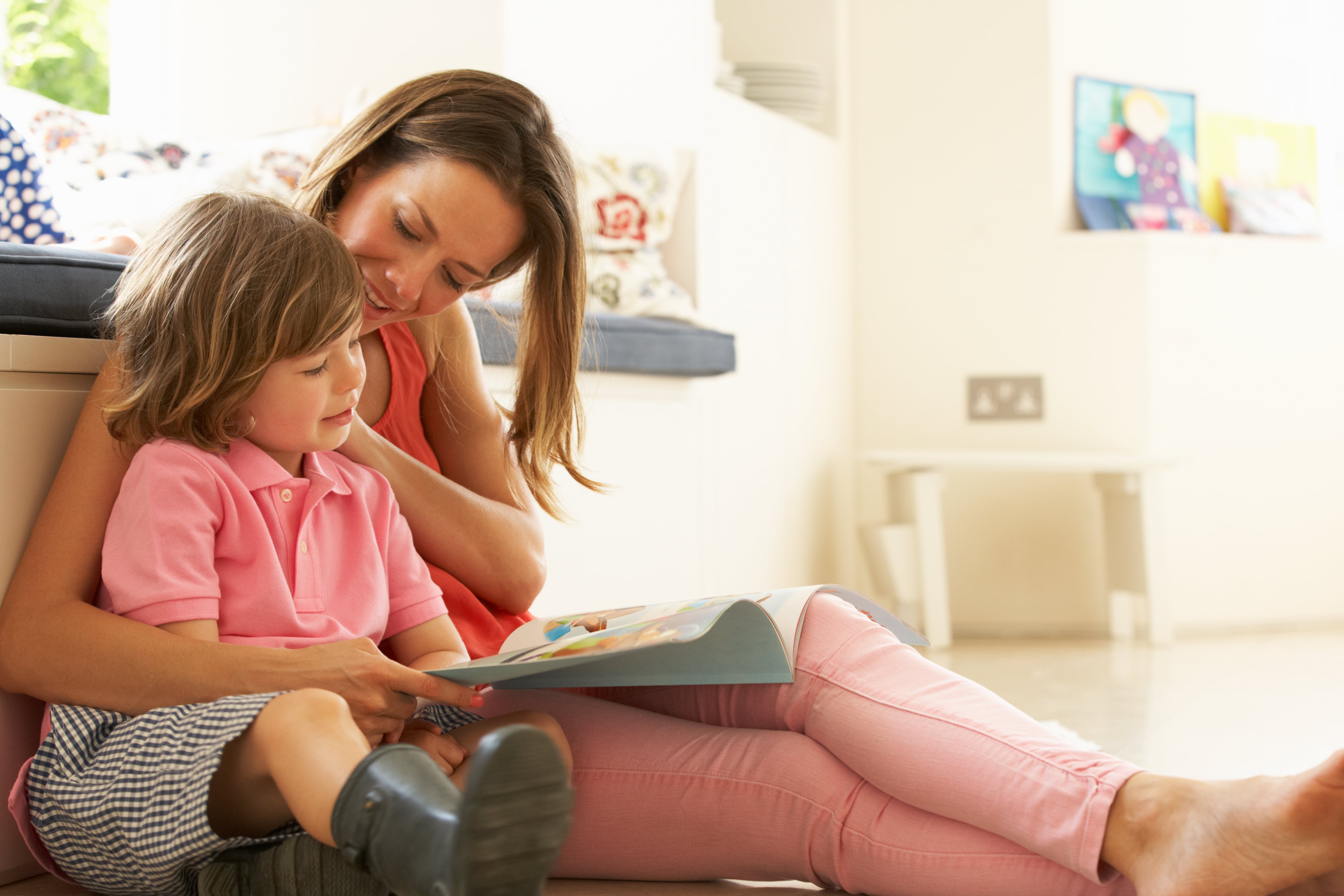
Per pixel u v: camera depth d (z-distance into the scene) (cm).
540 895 79
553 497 146
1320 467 386
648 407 267
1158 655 325
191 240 109
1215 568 379
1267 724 222
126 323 110
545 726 115
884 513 393
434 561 138
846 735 110
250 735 92
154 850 94
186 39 289
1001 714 105
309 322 108
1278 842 87
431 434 150
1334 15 425
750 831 113
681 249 294
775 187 341
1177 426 374
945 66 386
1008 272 382
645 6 293
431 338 146
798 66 370
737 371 315
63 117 241
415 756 85
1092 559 376
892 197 391
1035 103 379
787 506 345
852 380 394
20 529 113
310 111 280
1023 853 102
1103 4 391
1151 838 93
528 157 130
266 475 110
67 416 118
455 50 269
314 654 101
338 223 127
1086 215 382
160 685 99
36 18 396
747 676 114
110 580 103
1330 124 425
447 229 123
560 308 138
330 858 93
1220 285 378
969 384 385
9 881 115
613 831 117
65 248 127
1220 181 406
